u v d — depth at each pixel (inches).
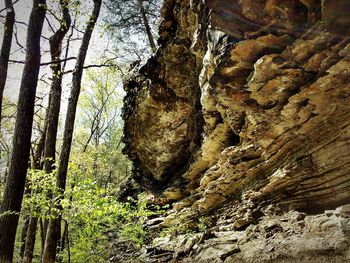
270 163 306.0
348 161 227.9
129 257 403.5
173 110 510.3
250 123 318.7
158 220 497.0
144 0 706.8
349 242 187.2
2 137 539.2
